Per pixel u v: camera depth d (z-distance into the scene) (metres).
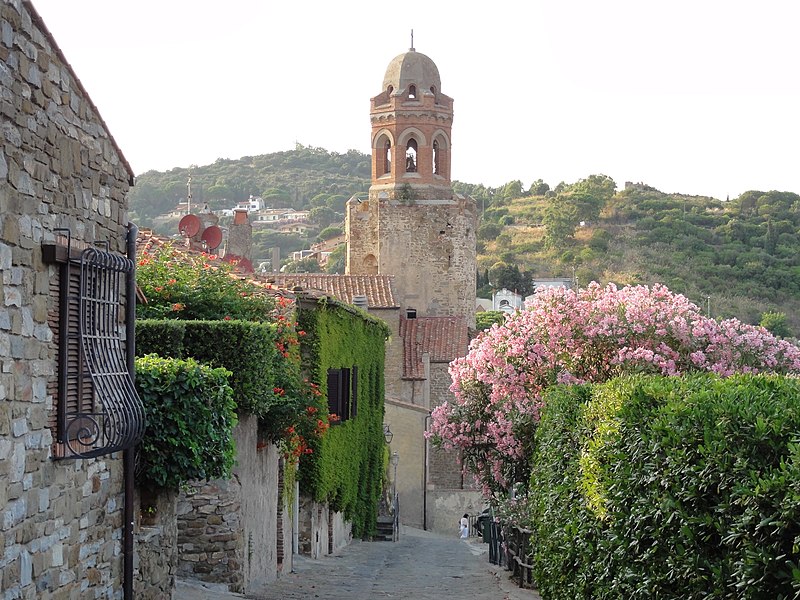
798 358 27.59
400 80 65.19
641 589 11.85
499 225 152.00
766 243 115.25
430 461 52.88
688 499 10.48
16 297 9.72
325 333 29.27
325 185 187.62
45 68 10.51
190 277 22.97
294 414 21.94
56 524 10.77
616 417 13.27
